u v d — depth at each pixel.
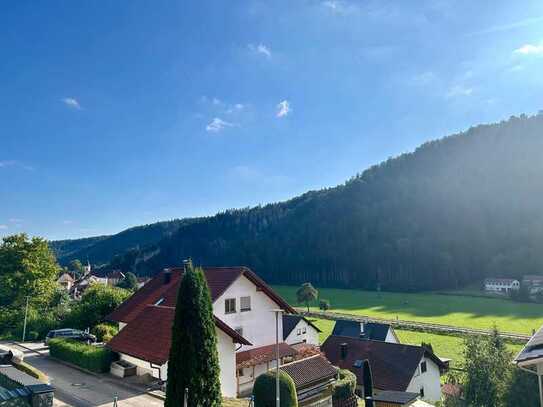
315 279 161.38
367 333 57.22
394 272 148.12
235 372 24.69
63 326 41.97
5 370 18.72
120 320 32.47
